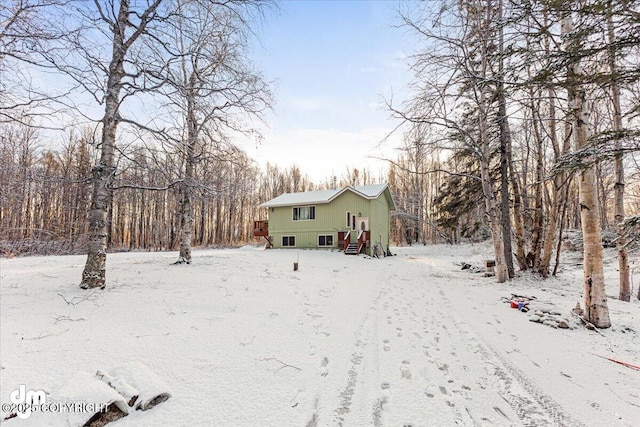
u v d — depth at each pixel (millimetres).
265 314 5684
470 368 4027
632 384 3693
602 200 22234
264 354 4098
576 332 5535
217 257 14742
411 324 5824
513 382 3684
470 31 9773
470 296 8406
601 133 4121
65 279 7473
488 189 11258
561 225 12148
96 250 6539
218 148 9102
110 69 7066
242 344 4320
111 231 29625
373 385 3529
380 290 9086
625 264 9164
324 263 14953
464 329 5598
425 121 10133
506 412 3072
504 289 9523
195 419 2740
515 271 13312
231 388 3273
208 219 43562
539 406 3191
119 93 7207
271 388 3340
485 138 11383
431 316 6414
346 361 4125
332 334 5066
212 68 8656
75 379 2893
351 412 2994
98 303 5430
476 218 28766
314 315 5980
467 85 9609
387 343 4820
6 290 6102
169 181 7617
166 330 4512
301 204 24734
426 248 29969
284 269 11453
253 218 49438
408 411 3041
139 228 36938
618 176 9227
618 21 3564
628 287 9086
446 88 9688
